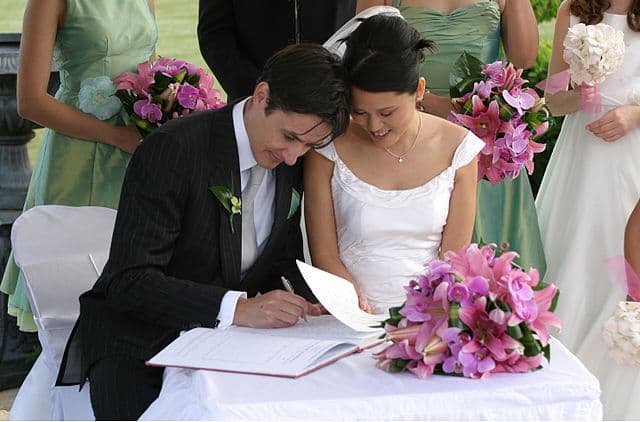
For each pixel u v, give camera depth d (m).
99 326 2.81
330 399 2.08
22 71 3.73
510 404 2.15
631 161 4.14
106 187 3.91
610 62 4.00
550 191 4.34
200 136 2.79
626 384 3.89
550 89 4.16
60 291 3.09
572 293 4.14
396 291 3.06
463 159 3.09
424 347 2.20
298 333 2.54
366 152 3.10
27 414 3.08
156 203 2.72
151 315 2.70
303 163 3.19
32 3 3.73
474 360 2.19
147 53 3.97
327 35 4.28
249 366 2.23
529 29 4.11
